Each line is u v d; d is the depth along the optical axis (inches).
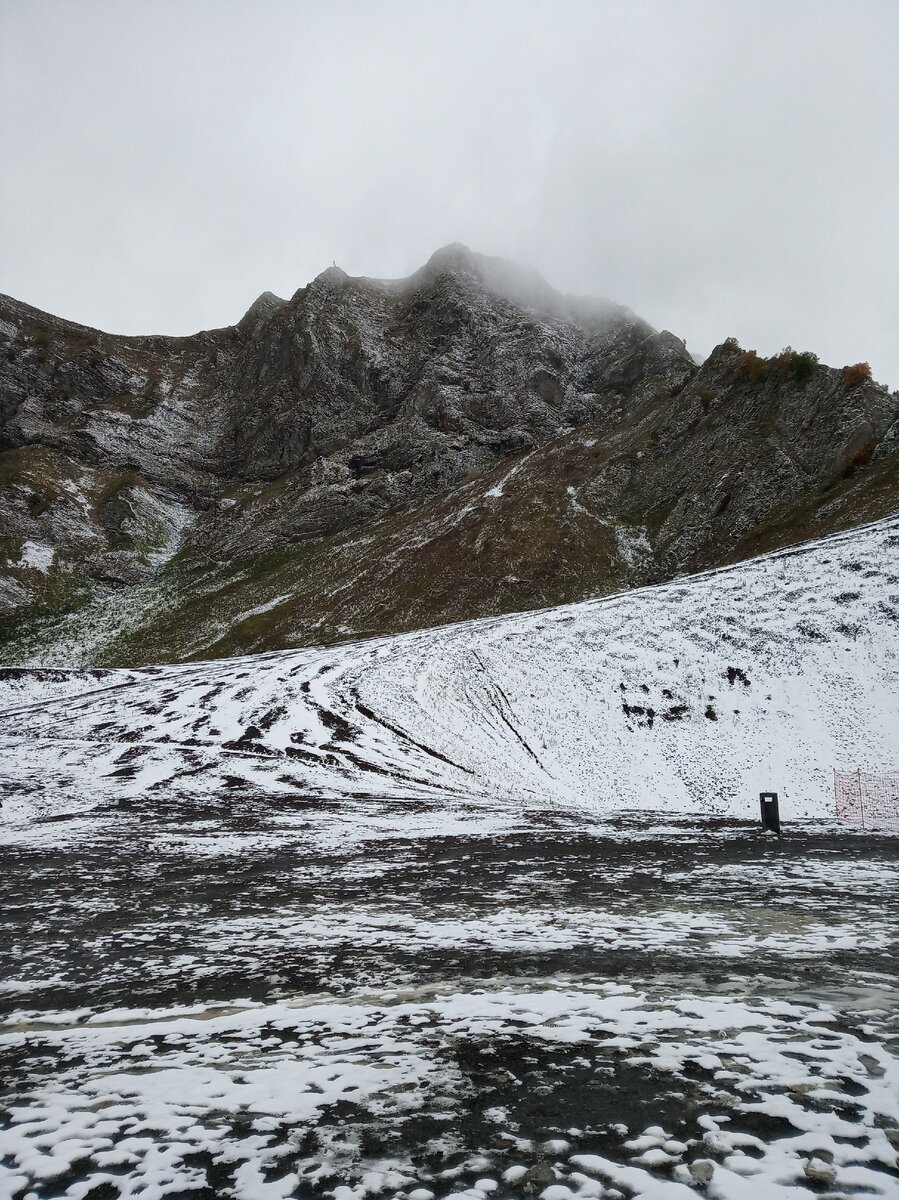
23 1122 135.9
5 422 5866.1
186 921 339.9
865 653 1295.5
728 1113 125.0
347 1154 116.2
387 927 306.0
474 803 879.7
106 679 2039.9
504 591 2997.0
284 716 1350.9
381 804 855.1
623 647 1550.2
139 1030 191.9
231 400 6806.1
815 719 1200.8
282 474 5674.2
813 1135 115.5
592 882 405.1
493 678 1513.3
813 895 353.1
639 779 1143.6
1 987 246.4
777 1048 154.5
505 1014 187.0
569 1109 130.1
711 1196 97.7
